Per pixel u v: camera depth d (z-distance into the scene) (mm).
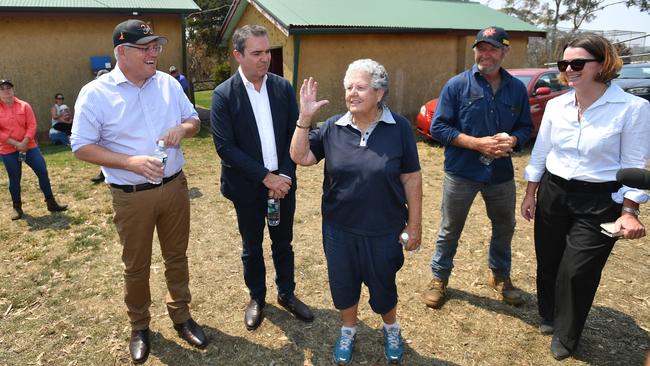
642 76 10359
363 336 2912
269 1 10328
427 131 8516
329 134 2373
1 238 4469
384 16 11008
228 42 13961
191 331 2850
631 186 1865
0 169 7121
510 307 3217
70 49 9742
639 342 2816
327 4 10859
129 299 2664
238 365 2668
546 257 2754
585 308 2533
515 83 2865
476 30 11914
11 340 2902
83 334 2965
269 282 3578
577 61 2236
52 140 9305
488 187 2975
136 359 2668
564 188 2494
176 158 2574
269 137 2725
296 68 9688
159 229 2678
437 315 3131
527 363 2658
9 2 8867
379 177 2240
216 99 2611
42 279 3662
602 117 2314
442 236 3141
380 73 2129
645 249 4086
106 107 2314
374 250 2359
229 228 4730
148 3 10266
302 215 5117
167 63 10797
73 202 5531
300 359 2717
